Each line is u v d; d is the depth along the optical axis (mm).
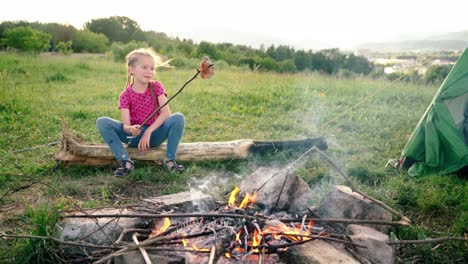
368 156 5621
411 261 3000
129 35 67062
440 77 13578
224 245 2646
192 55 35125
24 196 4020
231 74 15695
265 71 18922
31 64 15578
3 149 5367
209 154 5133
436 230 3594
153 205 3332
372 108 8898
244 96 9914
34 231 2977
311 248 2648
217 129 6898
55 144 5613
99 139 6020
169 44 41594
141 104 4777
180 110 8102
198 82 13031
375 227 3170
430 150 4984
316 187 4355
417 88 11945
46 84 11180
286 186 3525
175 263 2506
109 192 4180
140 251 2566
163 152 4926
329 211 3326
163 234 2801
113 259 2654
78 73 14609
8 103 7703
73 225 2930
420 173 4938
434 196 4031
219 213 2955
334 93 11047
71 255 2824
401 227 3369
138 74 4691
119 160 4617
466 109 5215
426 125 5039
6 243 3064
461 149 4816
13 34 33125
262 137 6488
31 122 6594
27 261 2766
